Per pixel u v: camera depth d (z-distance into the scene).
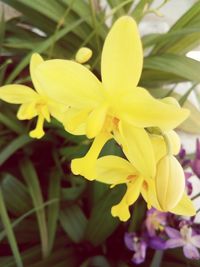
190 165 0.19
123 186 0.19
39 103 0.13
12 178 0.20
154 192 0.11
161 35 0.20
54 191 0.20
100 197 0.20
